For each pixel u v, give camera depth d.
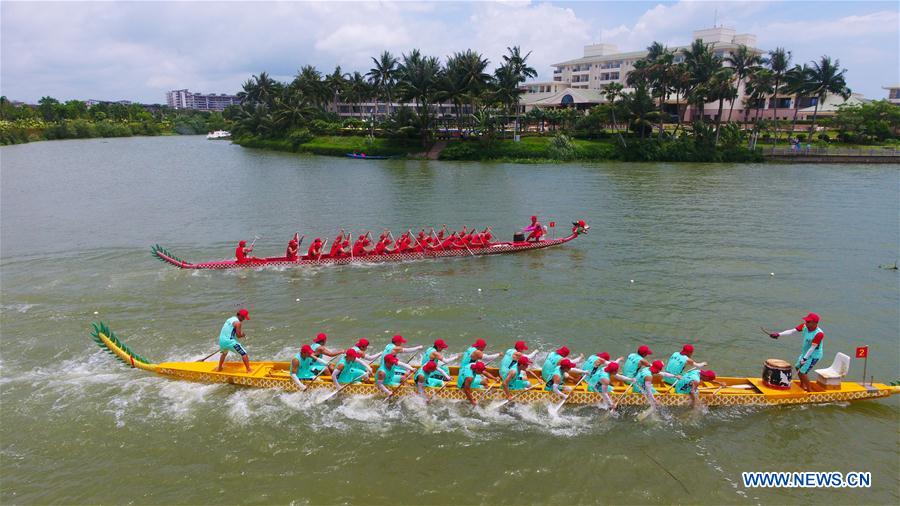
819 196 53.31
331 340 20.56
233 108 182.25
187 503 12.50
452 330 21.50
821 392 16.14
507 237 37.75
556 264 30.58
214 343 20.30
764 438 14.84
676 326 22.03
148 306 23.95
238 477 13.31
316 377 16.77
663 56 93.38
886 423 15.45
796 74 94.31
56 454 14.08
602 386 15.86
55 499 12.61
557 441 14.73
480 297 25.14
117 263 30.61
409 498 12.70
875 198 52.00
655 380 16.67
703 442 14.70
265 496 12.72
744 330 21.70
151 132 194.12
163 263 30.66
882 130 99.88
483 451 14.32
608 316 22.97
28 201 52.53
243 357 17.30
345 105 178.75
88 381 17.47
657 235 37.31
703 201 50.88
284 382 16.83
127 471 13.50
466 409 16.08
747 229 38.97
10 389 16.97
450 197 54.34
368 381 16.78
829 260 31.14
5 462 13.77
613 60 147.25
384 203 51.12
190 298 25.00
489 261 31.31
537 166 84.00
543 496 12.80
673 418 15.69
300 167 84.38
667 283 27.17
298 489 12.95
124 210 47.72
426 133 100.50
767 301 24.75
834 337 21.28
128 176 73.19
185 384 17.31
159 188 61.62
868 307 24.12
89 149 125.19
